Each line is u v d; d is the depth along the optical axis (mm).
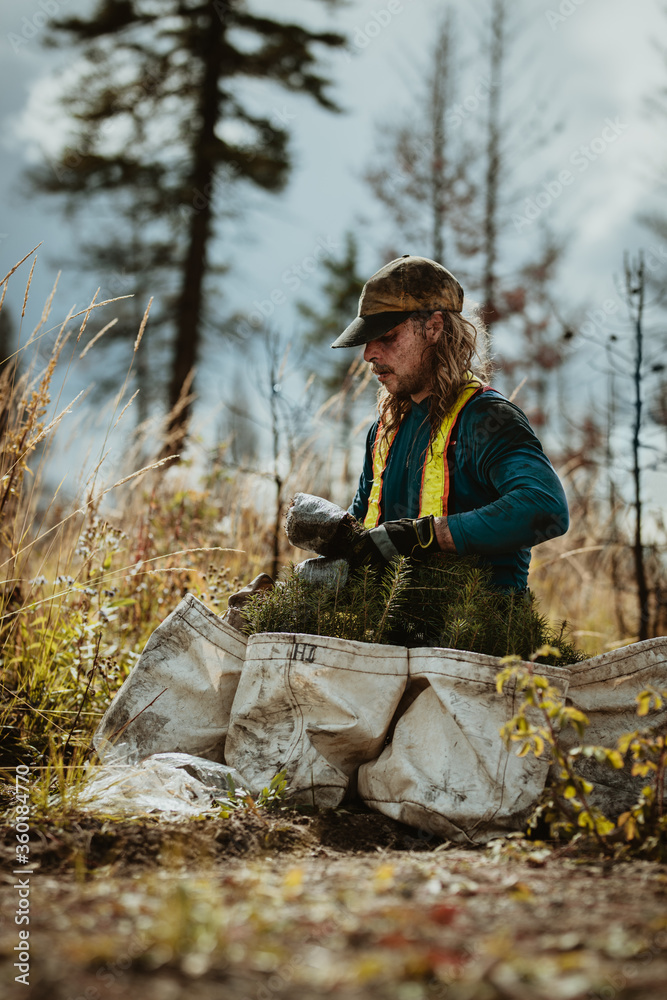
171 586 4410
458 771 2529
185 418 7355
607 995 1222
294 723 2715
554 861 2150
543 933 1488
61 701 3533
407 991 1251
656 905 1661
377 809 2637
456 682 2561
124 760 2861
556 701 2527
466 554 2912
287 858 2215
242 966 1352
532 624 2814
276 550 4656
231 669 2922
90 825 2295
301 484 5277
